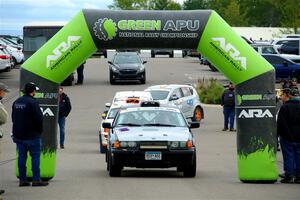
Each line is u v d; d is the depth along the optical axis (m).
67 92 75.44
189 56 141.25
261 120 27.84
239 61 27.67
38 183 26.47
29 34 81.69
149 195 24.28
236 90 28.06
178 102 55.59
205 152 41.19
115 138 28.86
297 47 99.31
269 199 23.59
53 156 28.30
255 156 27.94
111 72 82.81
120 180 28.38
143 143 28.48
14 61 100.31
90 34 28.02
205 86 73.94
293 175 28.02
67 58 28.03
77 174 30.72
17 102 25.91
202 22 27.83
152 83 84.50
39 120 25.97
